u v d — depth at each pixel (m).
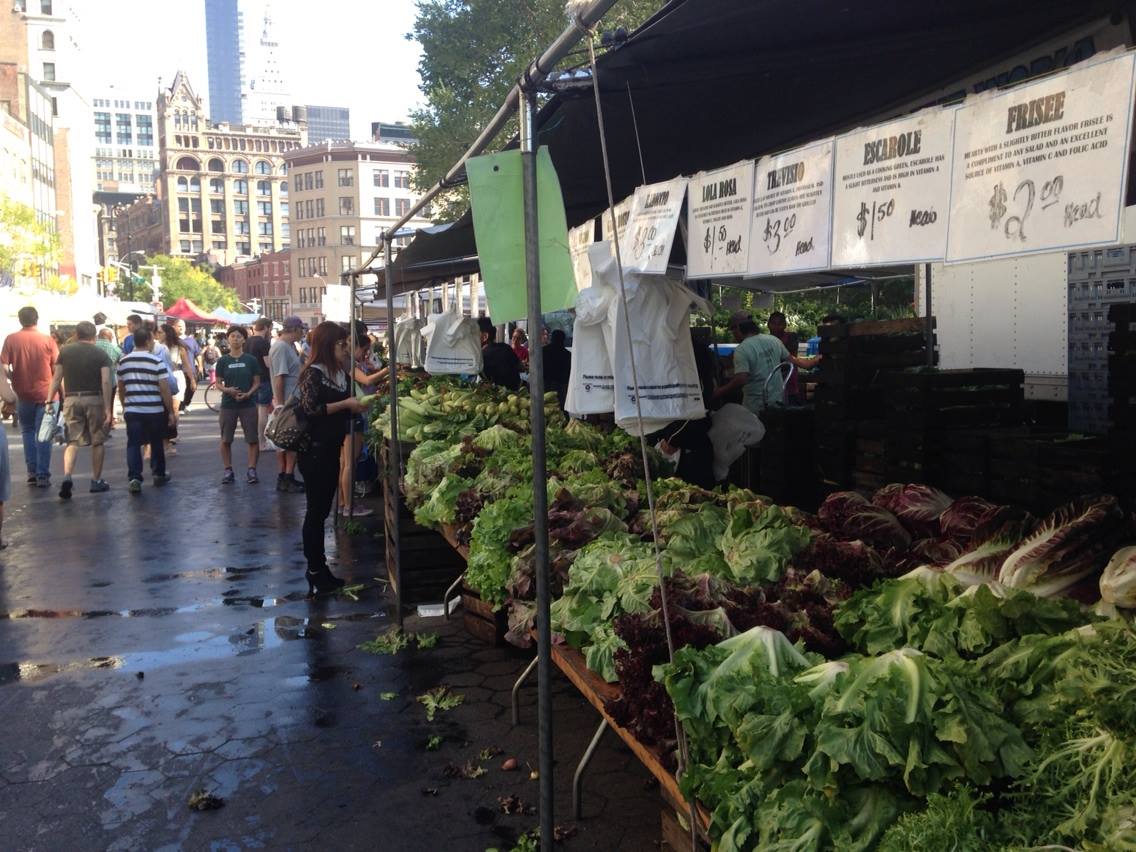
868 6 3.32
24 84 82.62
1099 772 1.77
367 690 5.05
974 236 2.38
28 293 23.61
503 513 4.29
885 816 1.90
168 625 6.30
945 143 2.47
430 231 7.39
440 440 6.91
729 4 3.12
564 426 7.21
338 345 6.96
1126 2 3.55
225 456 12.65
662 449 6.08
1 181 73.88
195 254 175.88
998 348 6.20
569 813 3.71
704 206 3.68
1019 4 3.51
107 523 9.93
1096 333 5.36
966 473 4.87
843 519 3.97
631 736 2.70
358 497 11.23
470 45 24.06
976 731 1.93
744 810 2.08
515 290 2.98
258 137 177.62
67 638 6.05
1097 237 2.04
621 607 3.17
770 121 5.26
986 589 2.43
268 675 5.30
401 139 135.00
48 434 12.44
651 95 4.31
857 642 2.64
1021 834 1.77
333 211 129.88
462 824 3.64
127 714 4.78
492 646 5.73
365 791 3.91
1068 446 4.38
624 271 3.98
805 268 3.07
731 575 3.28
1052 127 2.14
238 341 12.57
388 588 7.17
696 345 7.32
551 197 2.99
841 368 6.08
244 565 8.00
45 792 3.95
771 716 2.13
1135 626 2.30
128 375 11.98
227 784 4.00
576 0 2.13
